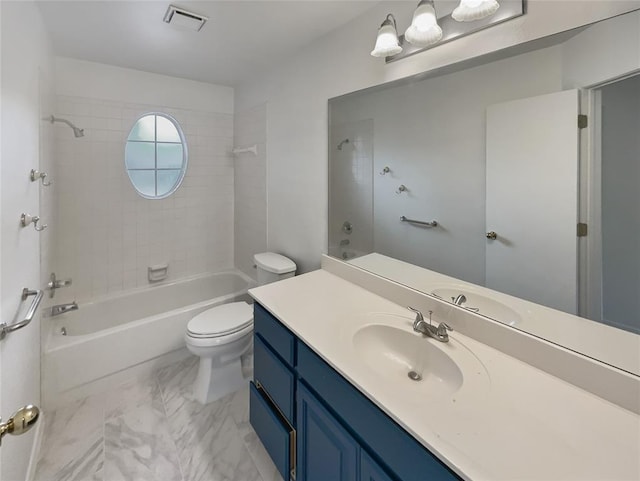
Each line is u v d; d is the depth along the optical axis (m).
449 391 1.00
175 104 2.82
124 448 1.58
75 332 2.40
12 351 1.13
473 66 1.16
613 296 0.88
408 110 1.41
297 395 1.23
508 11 1.03
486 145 1.14
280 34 1.88
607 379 0.84
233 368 2.04
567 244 0.96
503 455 0.67
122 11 1.63
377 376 0.94
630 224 0.84
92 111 2.44
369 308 1.41
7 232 1.07
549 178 0.99
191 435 1.67
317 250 2.09
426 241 1.38
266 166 2.63
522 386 0.89
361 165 1.69
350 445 0.95
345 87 1.76
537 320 1.03
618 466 0.64
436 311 1.28
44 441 1.60
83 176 2.45
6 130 1.07
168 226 2.92
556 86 0.95
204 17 1.69
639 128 0.80
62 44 2.06
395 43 1.27
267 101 2.55
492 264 1.16
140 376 2.17
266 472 1.47
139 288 2.79
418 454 0.74
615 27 0.83
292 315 1.33
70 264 2.44
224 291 3.18
